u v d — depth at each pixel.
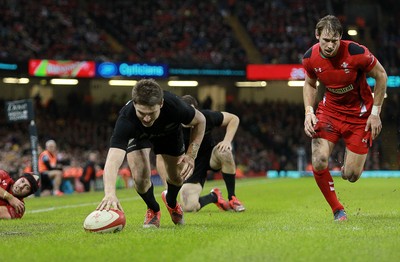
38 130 96.38
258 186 64.06
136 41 107.44
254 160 107.50
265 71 103.88
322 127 21.62
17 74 88.19
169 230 18.67
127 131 16.91
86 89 107.94
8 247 15.34
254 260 12.80
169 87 114.88
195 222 22.61
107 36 108.38
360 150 21.50
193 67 100.94
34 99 100.12
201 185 28.41
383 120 112.62
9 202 25.83
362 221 21.59
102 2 112.75
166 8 115.25
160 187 70.81
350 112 21.44
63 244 15.63
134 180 19.33
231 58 107.69
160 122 17.28
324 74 20.97
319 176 21.73
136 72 96.50
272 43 113.88
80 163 86.38
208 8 116.62
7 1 97.94
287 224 21.00
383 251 13.92
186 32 111.31
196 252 13.98
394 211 27.42
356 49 20.53
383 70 20.72
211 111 26.86
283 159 105.12
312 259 12.91
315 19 119.44
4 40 90.50
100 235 17.23
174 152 18.80
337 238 16.17
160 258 13.23
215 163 28.31
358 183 66.06
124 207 32.94
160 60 104.12
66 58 95.50
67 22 101.62
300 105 117.94
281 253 13.68
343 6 124.19
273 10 120.00
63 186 60.25
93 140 100.69
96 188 68.50
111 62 94.88
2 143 87.19
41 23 98.19
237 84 117.44
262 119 115.81
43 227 21.62
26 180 26.05
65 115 103.00
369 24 123.00
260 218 24.42
